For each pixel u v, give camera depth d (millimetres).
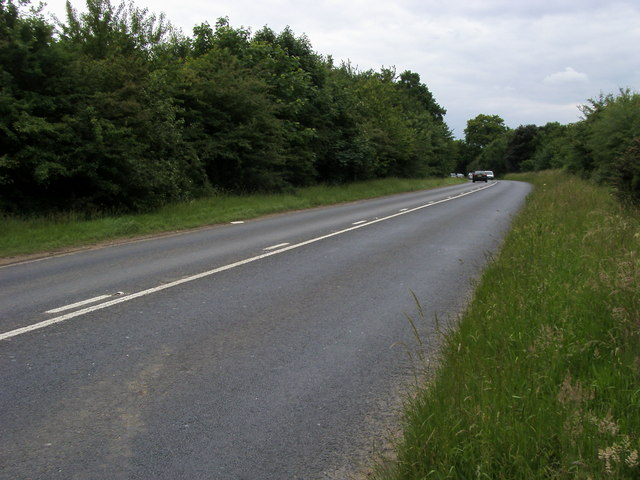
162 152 18625
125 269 8445
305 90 31516
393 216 17719
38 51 14648
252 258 9484
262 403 3723
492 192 34406
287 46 34156
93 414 3539
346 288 7168
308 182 32438
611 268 5695
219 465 2959
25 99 14188
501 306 5047
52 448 3117
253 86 24516
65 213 14461
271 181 25734
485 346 4113
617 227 8133
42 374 4168
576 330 4176
